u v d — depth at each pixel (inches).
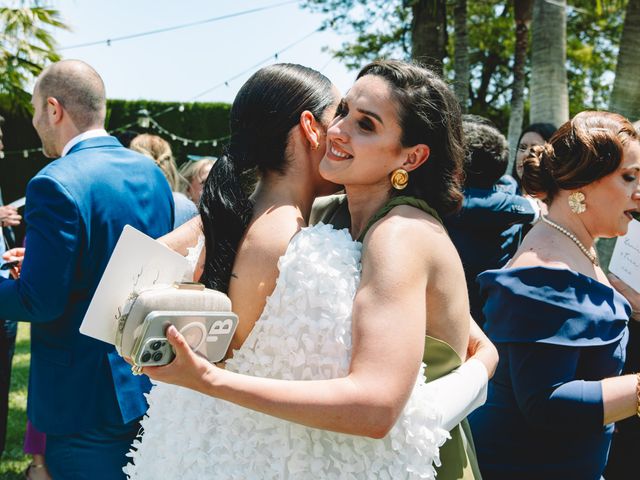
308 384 42.7
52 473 88.1
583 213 69.6
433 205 52.4
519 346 64.5
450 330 50.4
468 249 122.0
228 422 48.0
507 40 689.0
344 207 59.2
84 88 91.7
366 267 46.1
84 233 82.0
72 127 92.2
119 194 86.0
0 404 125.3
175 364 42.1
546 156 70.5
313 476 46.5
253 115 53.5
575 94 759.7
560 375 63.1
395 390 42.1
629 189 68.2
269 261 48.9
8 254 95.8
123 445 85.7
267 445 47.3
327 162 51.0
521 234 135.5
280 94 53.5
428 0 281.7
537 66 239.1
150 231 89.4
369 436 42.6
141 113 556.1
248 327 49.4
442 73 59.3
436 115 50.6
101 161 87.0
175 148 631.8
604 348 65.1
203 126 631.8
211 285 50.4
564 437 66.8
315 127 54.0
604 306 65.5
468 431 59.3
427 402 47.0
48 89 91.8
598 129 67.4
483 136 120.2
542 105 237.8
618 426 86.7
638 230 81.7
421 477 46.9
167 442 50.2
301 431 46.9
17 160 557.6
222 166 52.7
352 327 44.7
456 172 52.9
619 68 200.1
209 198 51.9
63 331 84.4
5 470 148.7
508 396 67.6
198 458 48.1
